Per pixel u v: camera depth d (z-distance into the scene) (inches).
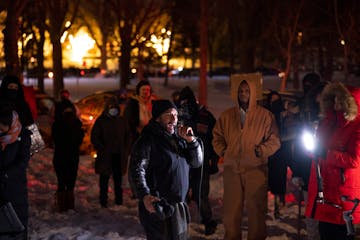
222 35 2632.9
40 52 1101.1
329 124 209.3
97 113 614.9
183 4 1357.0
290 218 330.0
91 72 2679.6
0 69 1765.5
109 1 1061.8
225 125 266.4
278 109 332.5
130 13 1066.1
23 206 224.2
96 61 3041.3
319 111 245.0
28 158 226.7
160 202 197.6
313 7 941.8
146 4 1173.7
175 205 206.5
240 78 261.6
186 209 209.9
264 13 1086.4
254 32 1104.2
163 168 206.2
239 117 263.6
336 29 887.7
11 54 572.4
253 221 262.7
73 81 2368.4
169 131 209.6
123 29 1068.5
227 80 2256.4
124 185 439.8
